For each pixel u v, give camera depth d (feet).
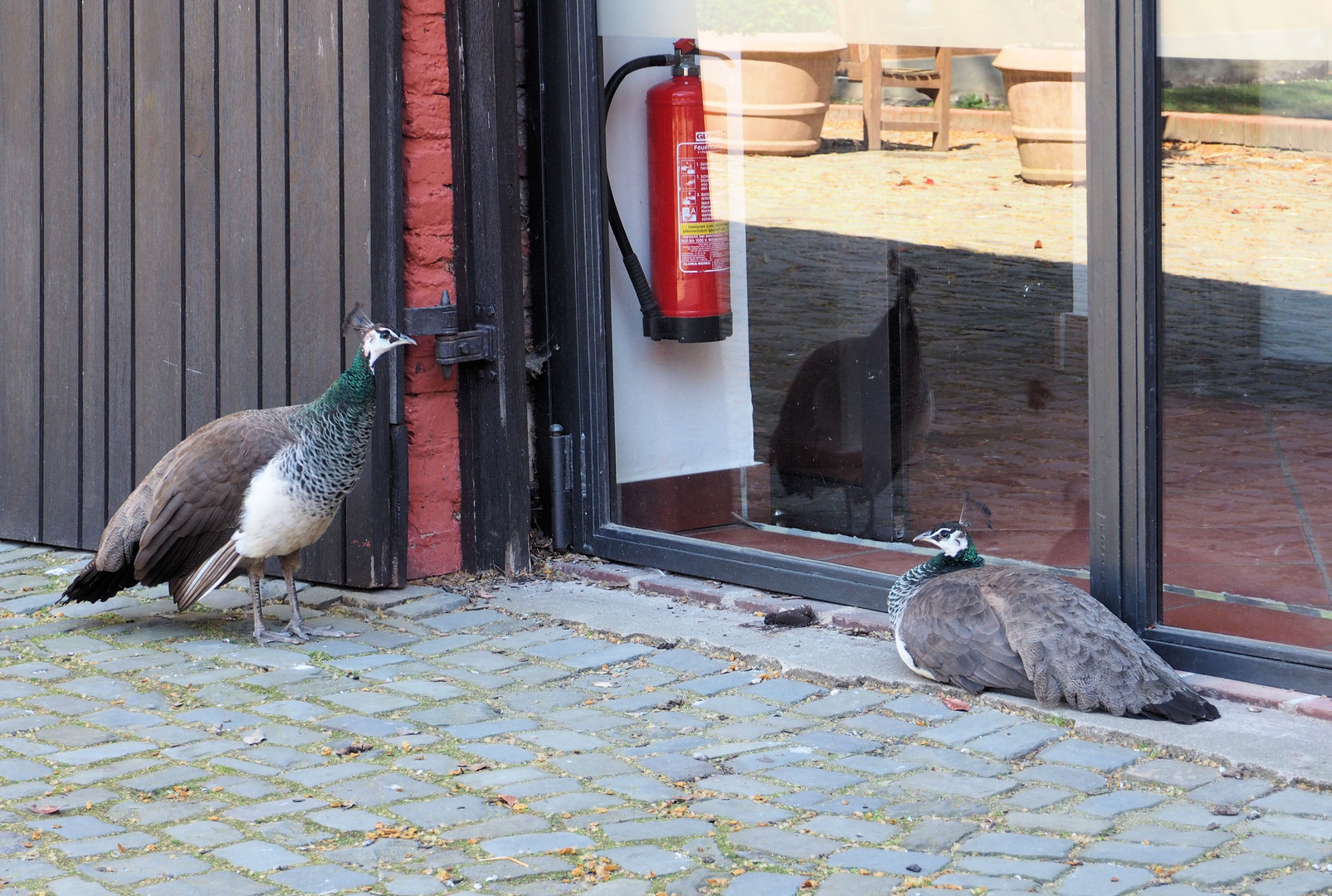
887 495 21.84
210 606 21.97
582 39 22.66
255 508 19.15
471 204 22.40
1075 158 19.33
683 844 13.62
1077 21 19.03
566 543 24.14
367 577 22.06
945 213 20.81
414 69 21.58
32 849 13.73
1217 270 17.92
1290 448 18.37
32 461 25.53
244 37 22.12
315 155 21.59
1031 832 13.75
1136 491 17.66
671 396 23.29
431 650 19.80
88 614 21.66
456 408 22.80
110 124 23.84
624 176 23.07
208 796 14.93
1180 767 15.12
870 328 21.76
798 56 22.03
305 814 14.43
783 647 19.24
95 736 16.69
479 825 14.12
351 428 19.34
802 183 22.35
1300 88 18.16
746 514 22.99
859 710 17.10
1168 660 17.63
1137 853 13.20
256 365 22.59
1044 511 19.84
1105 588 18.13
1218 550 18.10
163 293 23.53
